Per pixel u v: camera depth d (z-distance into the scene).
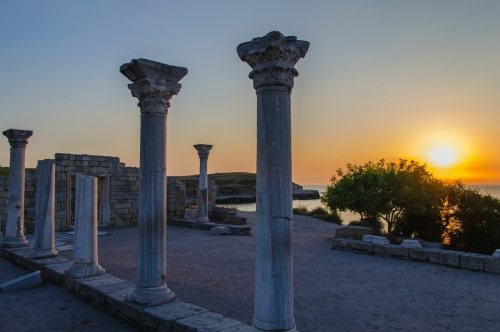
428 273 11.83
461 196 17.86
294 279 11.02
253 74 5.58
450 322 7.61
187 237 19.69
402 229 19.73
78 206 10.11
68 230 22.12
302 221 27.25
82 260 9.95
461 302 8.91
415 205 17.58
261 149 5.48
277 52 5.36
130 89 8.05
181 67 8.11
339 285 10.38
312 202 71.06
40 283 10.28
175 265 12.93
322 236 20.27
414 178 18.36
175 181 26.45
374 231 18.98
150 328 7.03
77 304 8.74
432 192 18.17
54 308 8.49
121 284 9.19
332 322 7.57
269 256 5.33
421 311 8.27
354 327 7.31
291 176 5.54
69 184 22.34
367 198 18.22
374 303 8.81
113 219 24.06
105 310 8.24
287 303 5.34
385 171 18.97
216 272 11.92
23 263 12.67
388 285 10.40
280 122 5.43
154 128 7.72
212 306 8.59
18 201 15.37
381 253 14.52
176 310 7.22
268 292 5.30
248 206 58.62
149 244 7.64
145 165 7.70
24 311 8.32
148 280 7.63
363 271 12.06
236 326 6.44
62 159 22.16
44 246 12.53
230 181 112.50
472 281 10.88
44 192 12.62
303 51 5.76
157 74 7.76
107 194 23.81
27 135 15.62
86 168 23.05
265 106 5.46
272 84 5.44
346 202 18.98
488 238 16.64
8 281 10.91
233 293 9.63
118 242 18.28
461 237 17.81
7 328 7.36
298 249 16.05
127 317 7.63
